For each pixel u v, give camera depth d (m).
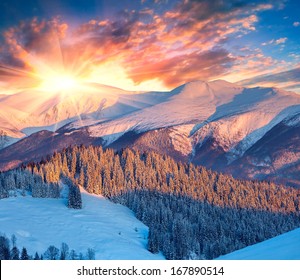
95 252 119.62
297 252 33.16
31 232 128.38
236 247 148.12
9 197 170.75
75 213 160.75
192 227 155.62
